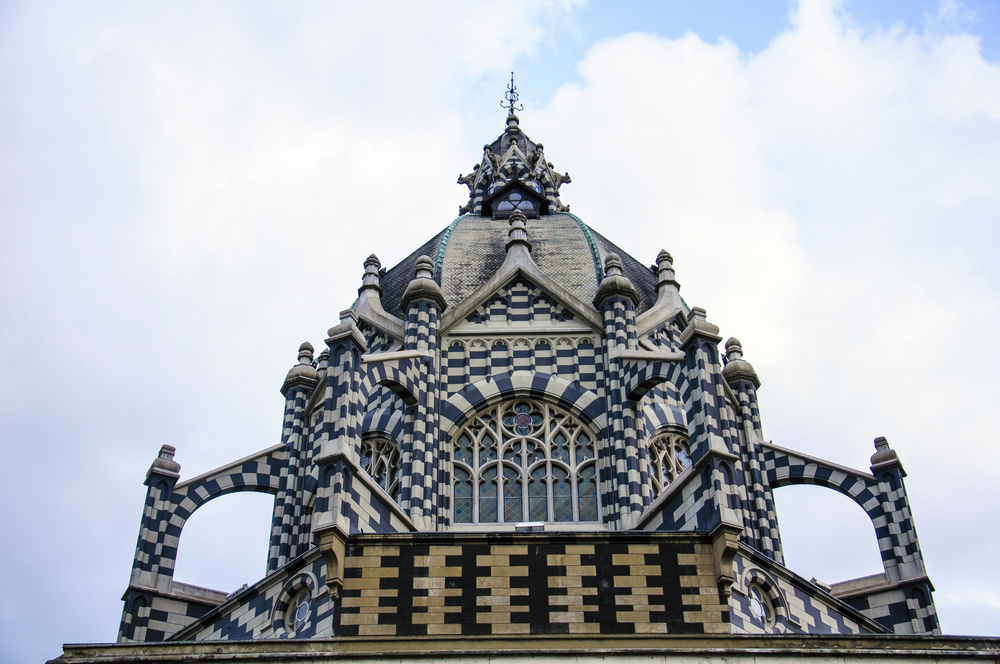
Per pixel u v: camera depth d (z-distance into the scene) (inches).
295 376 1464.1
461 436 1299.2
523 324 1369.3
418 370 1296.8
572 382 1322.6
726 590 943.7
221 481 1344.7
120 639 1205.1
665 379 1219.2
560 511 1246.3
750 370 1453.0
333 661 877.8
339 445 1016.2
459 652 871.7
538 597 944.3
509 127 2140.7
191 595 1267.2
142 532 1269.7
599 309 1375.5
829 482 1320.1
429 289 1370.6
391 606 942.4
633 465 1233.4
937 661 873.5
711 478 990.4
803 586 1032.2
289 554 1323.8
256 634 1023.6
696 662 867.4
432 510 1222.3
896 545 1240.8
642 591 946.7
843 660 872.9
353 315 1120.2
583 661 869.8
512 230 1450.5
